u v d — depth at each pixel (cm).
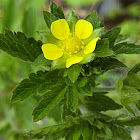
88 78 11
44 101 10
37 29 14
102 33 11
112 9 22
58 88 10
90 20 10
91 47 10
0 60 14
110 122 11
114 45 11
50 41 10
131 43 11
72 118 11
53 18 11
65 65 10
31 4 15
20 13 15
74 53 10
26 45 11
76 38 10
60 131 11
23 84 10
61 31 10
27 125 15
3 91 14
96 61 11
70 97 10
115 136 11
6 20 14
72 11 11
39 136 11
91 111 12
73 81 10
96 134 11
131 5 22
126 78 10
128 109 10
